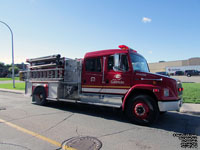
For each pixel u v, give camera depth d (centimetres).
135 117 514
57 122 511
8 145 334
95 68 629
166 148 338
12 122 501
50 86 782
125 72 548
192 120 573
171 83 492
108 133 421
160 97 477
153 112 487
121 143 357
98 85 615
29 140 362
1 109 709
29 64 945
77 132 422
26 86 926
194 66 4291
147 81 506
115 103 564
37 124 484
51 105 828
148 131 447
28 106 793
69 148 323
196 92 1159
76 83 686
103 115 625
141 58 626
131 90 521
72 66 721
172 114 671
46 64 818
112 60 587
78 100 679
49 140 363
